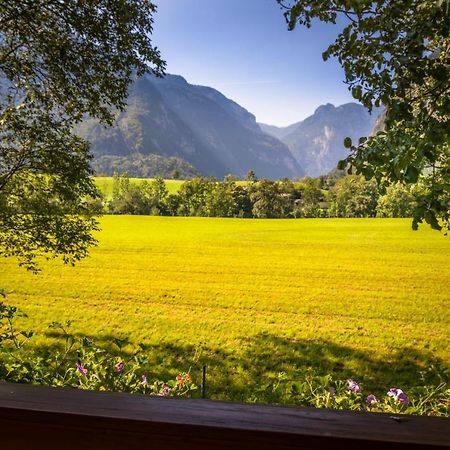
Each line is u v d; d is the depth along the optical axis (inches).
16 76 351.3
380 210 2819.9
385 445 30.4
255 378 473.1
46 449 33.6
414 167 89.1
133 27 343.9
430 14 80.3
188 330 672.4
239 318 759.7
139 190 3302.2
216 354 562.3
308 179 3996.1
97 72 352.2
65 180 386.6
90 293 916.0
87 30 332.2
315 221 2667.3
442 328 707.4
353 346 608.4
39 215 394.3
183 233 2101.4
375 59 94.3
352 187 3152.1
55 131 373.7
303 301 896.9
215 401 35.5
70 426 33.2
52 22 337.4
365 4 90.0
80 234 414.6
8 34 342.3
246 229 2287.2
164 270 1226.6
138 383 142.3
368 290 1002.1
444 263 1355.8
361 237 1962.4
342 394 141.8
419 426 32.4
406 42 84.8
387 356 567.8
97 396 35.9
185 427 31.9
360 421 32.8
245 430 31.4
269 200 3383.4
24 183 393.4
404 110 91.4
